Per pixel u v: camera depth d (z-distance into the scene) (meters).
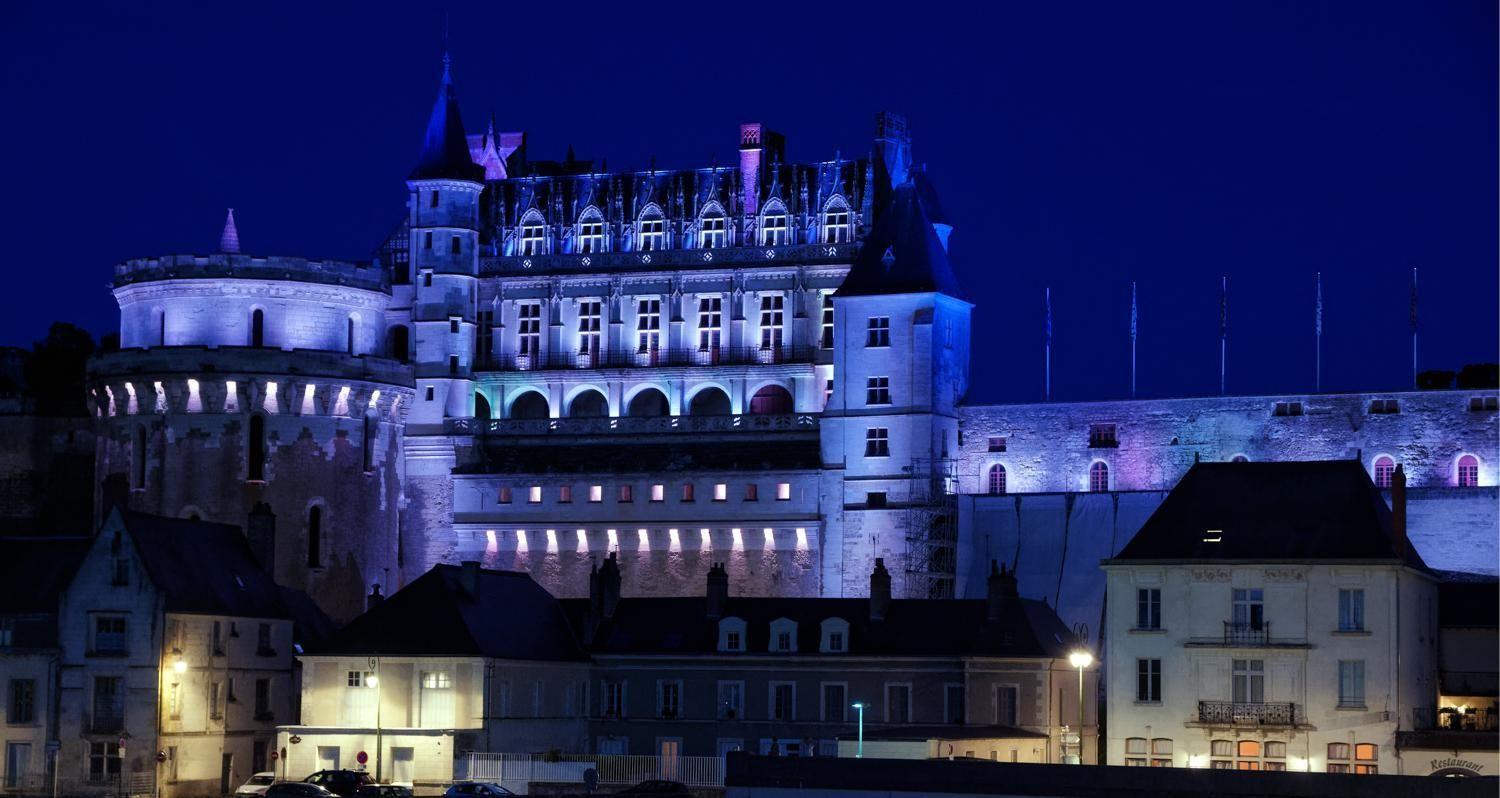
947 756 104.44
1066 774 87.81
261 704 123.94
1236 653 105.31
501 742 115.62
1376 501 107.75
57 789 115.25
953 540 145.00
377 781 112.62
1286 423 140.75
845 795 91.06
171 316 156.50
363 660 116.12
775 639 121.19
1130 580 107.94
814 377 156.50
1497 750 100.12
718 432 154.00
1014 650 116.12
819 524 148.62
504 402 163.25
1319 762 103.44
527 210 165.50
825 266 156.75
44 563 120.50
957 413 149.00
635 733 123.00
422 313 161.38
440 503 159.12
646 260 161.38
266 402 152.88
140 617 116.25
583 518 154.62
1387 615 103.12
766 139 163.50
